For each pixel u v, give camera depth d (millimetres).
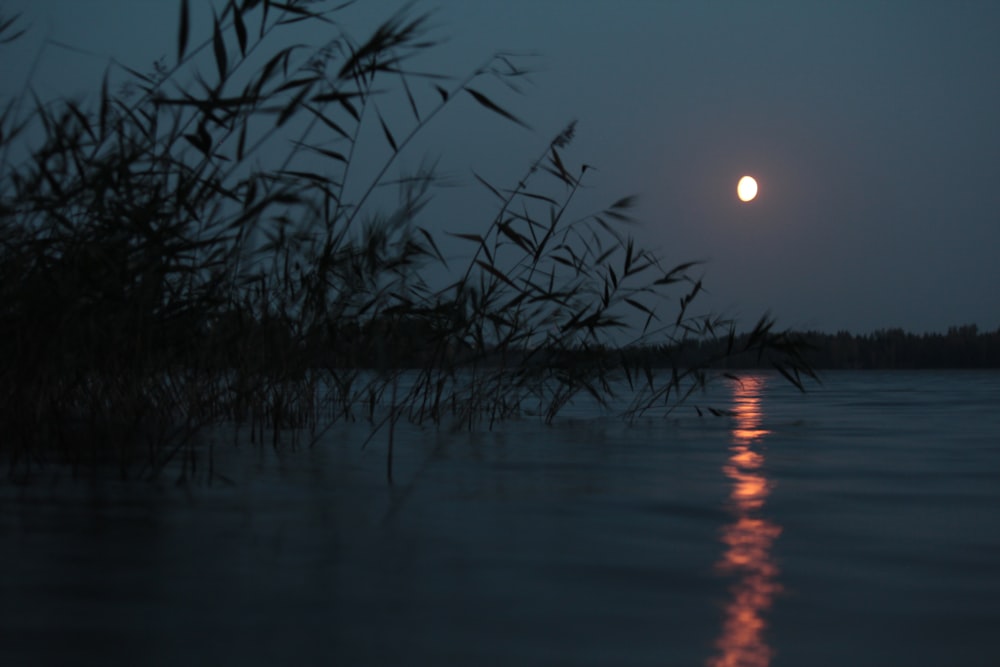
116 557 2053
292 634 1559
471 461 3818
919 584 1920
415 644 1520
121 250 3318
